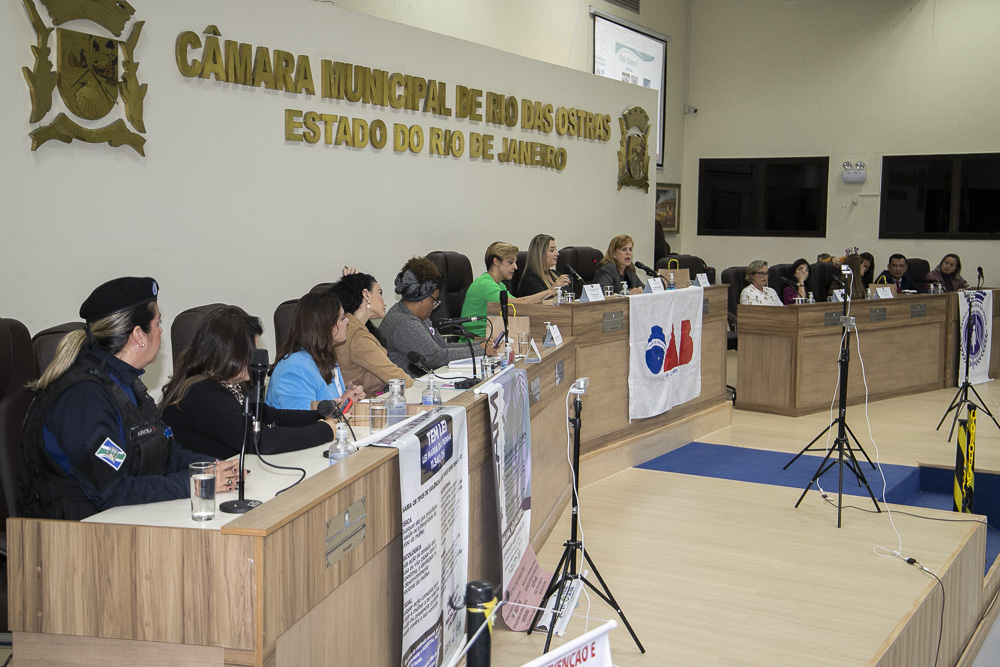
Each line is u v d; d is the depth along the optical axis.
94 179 4.05
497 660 2.62
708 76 11.70
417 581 2.16
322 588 1.83
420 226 6.20
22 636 1.74
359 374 3.54
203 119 4.56
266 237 4.97
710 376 5.88
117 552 1.68
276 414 2.69
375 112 5.73
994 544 4.92
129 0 4.14
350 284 3.61
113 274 4.16
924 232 10.66
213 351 2.50
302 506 1.72
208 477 1.73
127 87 4.14
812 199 11.25
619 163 8.80
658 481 4.72
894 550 3.67
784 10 11.19
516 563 3.03
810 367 6.42
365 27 5.64
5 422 2.41
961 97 10.32
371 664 2.08
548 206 7.73
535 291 5.68
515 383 3.04
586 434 4.62
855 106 10.89
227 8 4.65
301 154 5.17
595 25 9.84
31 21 3.74
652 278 5.34
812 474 4.87
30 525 1.72
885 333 7.04
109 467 1.88
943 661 3.48
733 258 11.77
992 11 10.09
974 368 7.79
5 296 3.73
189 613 1.65
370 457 2.05
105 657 1.71
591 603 3.11
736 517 4.11
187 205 4.50
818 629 2.90
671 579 3.34
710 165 11.80
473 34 8.01
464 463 2.54
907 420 6.31
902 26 10.55
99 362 2.02
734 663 2.66
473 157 6.73
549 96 7.69
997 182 10.25
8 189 3.71
